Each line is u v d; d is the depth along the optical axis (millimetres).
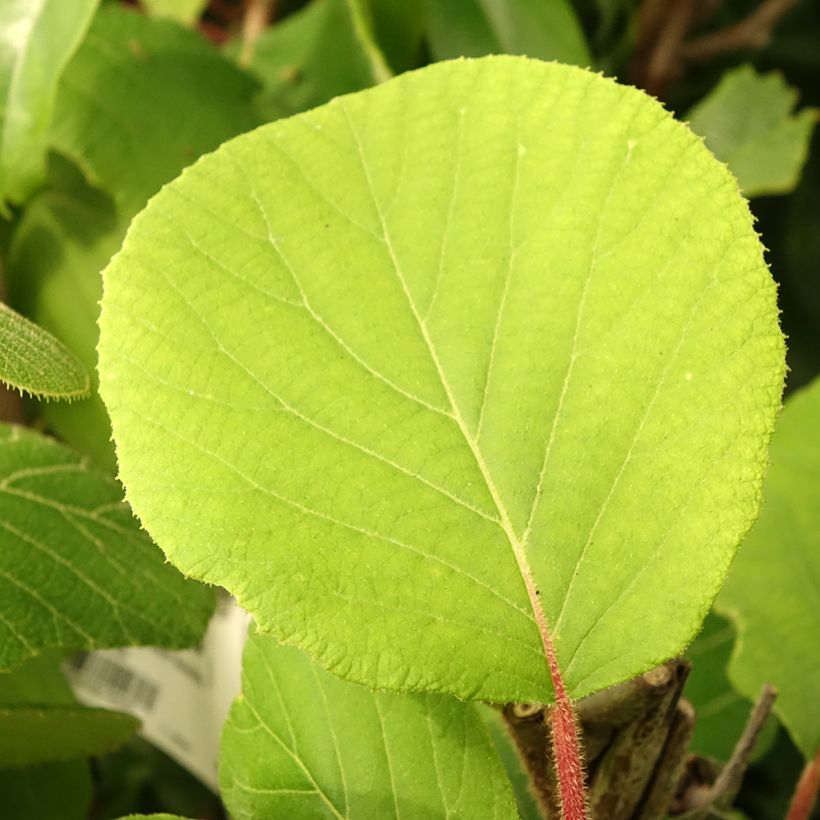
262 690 446
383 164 422
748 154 919
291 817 435
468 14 801
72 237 652
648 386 412
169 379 409
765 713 493
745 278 413
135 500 405
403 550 407
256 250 417
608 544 411
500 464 412
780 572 582
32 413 634
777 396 409
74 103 647
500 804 429
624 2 977
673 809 509
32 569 495
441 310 417
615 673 408
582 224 417
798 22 1219
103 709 519
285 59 805
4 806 548
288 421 409
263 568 402
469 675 405
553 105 422
